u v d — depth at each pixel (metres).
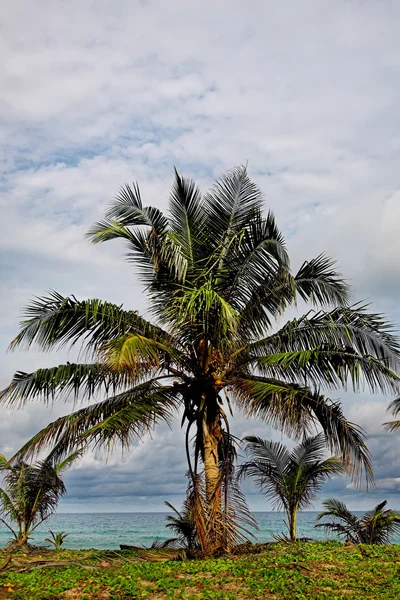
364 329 14.05
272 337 15.05
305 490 19.14
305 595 9.25
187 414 14.55
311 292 14.98
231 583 9.98
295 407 13.65
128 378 13.50
